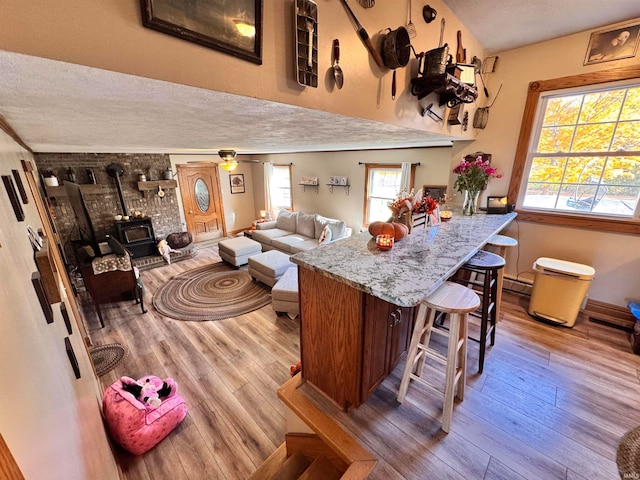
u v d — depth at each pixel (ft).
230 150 12.83
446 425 4.55
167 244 17.79
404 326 5.79
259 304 12.10
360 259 5.04
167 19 2.10
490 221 8.38
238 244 16.66
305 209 20.56
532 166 9.34
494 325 7.02
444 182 13.03
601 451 4.47
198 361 8.63
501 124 9.54
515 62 8.87
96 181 15.78
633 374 6.30
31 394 1.76
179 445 6.06
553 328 8.18
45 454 1.81
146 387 6.48
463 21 6.86
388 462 4.13
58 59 1.69
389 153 14.85
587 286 7.73
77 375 3.65
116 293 10.93
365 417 4.78
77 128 4.31
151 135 5.53
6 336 1.52
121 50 1.92
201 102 2.91
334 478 4.55
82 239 14.37
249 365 8.43
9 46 1.53
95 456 3.54
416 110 5.89
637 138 7.63
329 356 4.88
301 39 3.14
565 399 5.52
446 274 4.37
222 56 2.52
